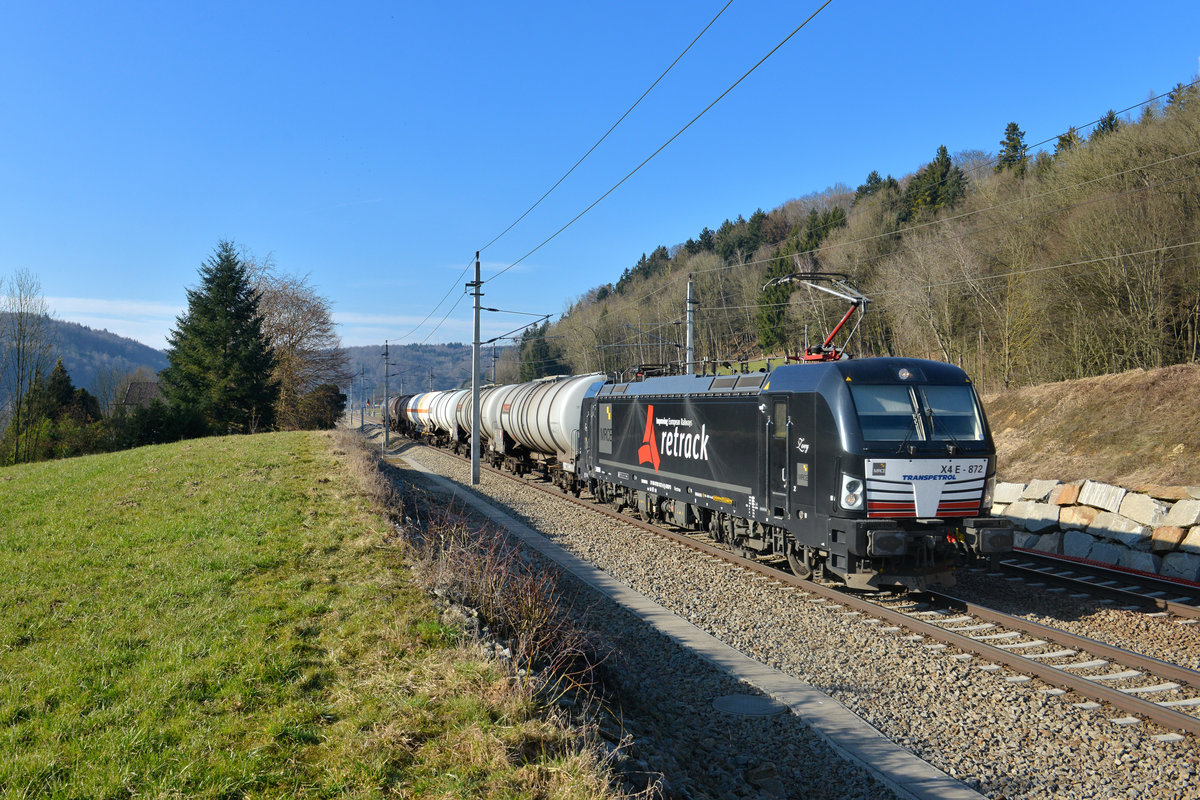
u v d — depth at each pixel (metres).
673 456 15.16
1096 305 27.72
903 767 5.70
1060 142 40.59
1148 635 8.88
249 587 8.80
